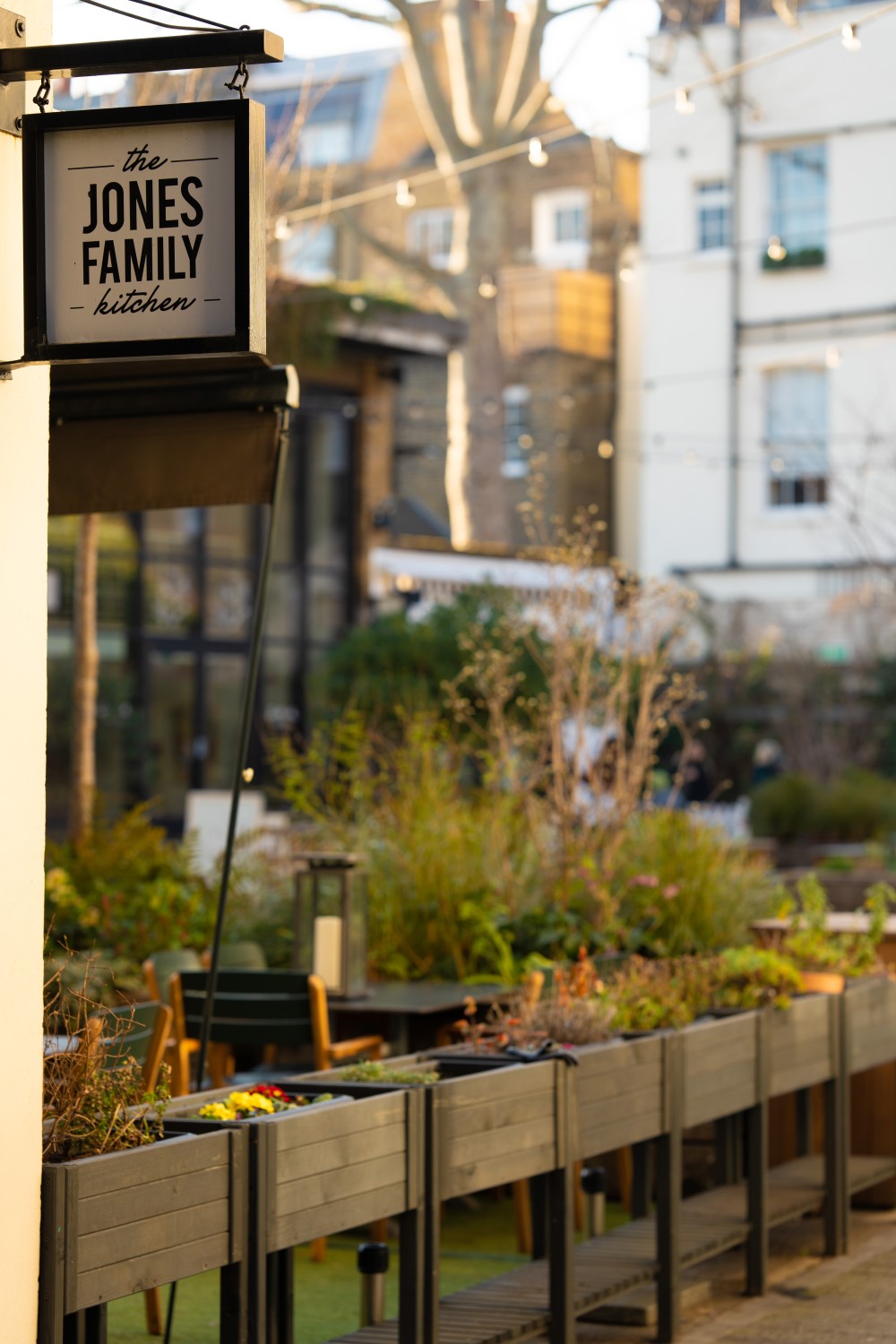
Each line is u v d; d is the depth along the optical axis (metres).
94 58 3.25
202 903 8.17
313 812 8.56
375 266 27.03
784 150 24.11
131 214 3.27
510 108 21.92
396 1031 6.62
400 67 28.95
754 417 24.45
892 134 23.41
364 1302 4.83
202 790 18.09
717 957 6.62
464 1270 5.96
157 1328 5.21
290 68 22.67
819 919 7.09
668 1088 5.14
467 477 22.67
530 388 25.83
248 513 18.70
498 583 17.62
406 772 8.68
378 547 19.48
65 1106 3.52
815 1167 6.74
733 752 21.17
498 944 7.53
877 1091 7.02
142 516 17.72
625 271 17.16
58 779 16.27
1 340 3.33
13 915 3.31
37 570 3.41
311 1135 3.83
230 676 18.48
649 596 9.33
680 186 24.70
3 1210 3.21
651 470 25.06
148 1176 3.46
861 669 21.17
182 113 3.24
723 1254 6.25
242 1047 7.48
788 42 23.55
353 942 6.59
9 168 3.36
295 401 5.25
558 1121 4.62
